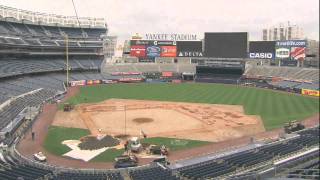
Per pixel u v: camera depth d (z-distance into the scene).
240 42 129.88
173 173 41.12
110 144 54.88
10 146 53.88
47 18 143.88
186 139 57.91
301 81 119.00
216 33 131.75
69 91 111.31
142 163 46.69
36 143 55.69
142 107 84.44
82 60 148.50
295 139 53.75
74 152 51.44
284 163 42.66
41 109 80.69
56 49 137.62
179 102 91.50
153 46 139.88
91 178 37.84
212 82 133.75
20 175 37.56
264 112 78.88
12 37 119.94
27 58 130.62
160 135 60.16
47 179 37.97
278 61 137.00
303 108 83.81
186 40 136.62
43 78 120.00
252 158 45.03
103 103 90.00
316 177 33.19
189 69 145.75
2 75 99.81
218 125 67.00
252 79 132.75
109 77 137.12
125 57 160.00
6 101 78.94
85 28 155.25
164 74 142.75
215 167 42.16
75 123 68.44
